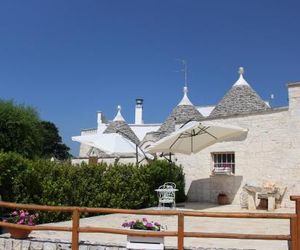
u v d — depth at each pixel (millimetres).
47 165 13648
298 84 16391
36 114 21578
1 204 9117
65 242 8922
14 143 19703
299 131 16312
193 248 8352
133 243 8211
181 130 15312
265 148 17328
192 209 16453
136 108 42781
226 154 18859
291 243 7480
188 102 27859
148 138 28672
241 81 22484
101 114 41812
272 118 17188
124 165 16734
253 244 9422
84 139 20906
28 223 9297
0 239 9359
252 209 16281
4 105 20125
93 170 15188
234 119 18500
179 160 20516
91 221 13414
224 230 11547
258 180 17453
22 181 12414
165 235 7965
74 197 14336
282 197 16594
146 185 17344
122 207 16078
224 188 18656
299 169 16203
